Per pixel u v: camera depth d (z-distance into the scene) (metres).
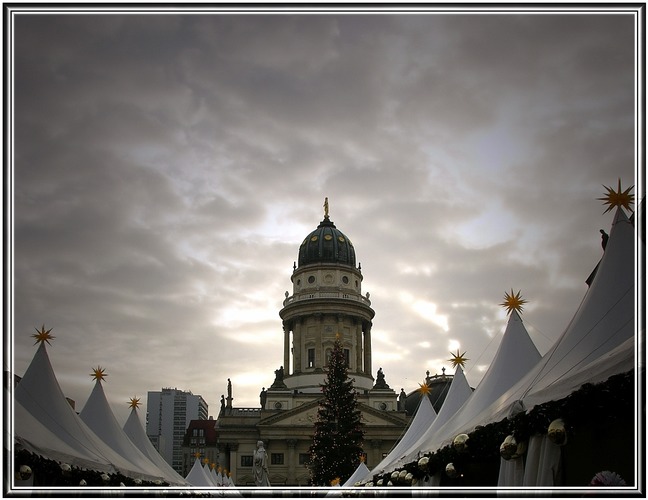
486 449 15.51
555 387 13.65
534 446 13.41
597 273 15.67
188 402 161.38
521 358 22.08
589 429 13.28
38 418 25.52
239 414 117.94
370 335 130.75
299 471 111.88
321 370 123.00
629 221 15.56
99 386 37.00
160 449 156.75
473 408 21.41
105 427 35.72
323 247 132.88
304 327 127.25
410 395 124.12
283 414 114.00
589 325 14.97
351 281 131.12
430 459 19.22
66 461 22.05
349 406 92.75
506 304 23.20
